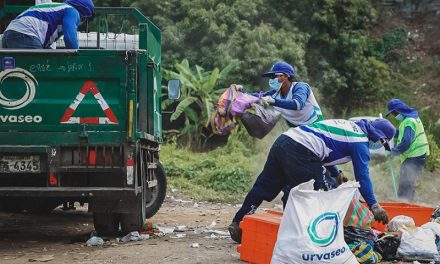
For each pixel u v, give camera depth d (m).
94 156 11.71
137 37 15.00
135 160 11.73
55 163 11.66
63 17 12.43
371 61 34.78
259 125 12.25
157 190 15.14
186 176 22.69
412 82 35.56
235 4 31.75
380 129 10.63
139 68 12.38
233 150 26.86
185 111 29.17
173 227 14.35
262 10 32.62
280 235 9.15
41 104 11.69
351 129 10.35
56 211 17.42
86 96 11.73
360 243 10.19
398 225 10.95
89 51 11.70
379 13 38.12
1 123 11.68
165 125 30.34
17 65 11.66
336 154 10.37
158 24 31.33
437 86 35.03
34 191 11.61
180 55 31.20
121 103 11.73
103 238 12.48
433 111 33.00
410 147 16.56
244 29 30.80
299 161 10.43
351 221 10.55
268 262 9.89
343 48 34.06
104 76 11.70
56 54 11.66
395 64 36.62
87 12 13.04
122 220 12.55
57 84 11.73
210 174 22.19
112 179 11.84
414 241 10.61
